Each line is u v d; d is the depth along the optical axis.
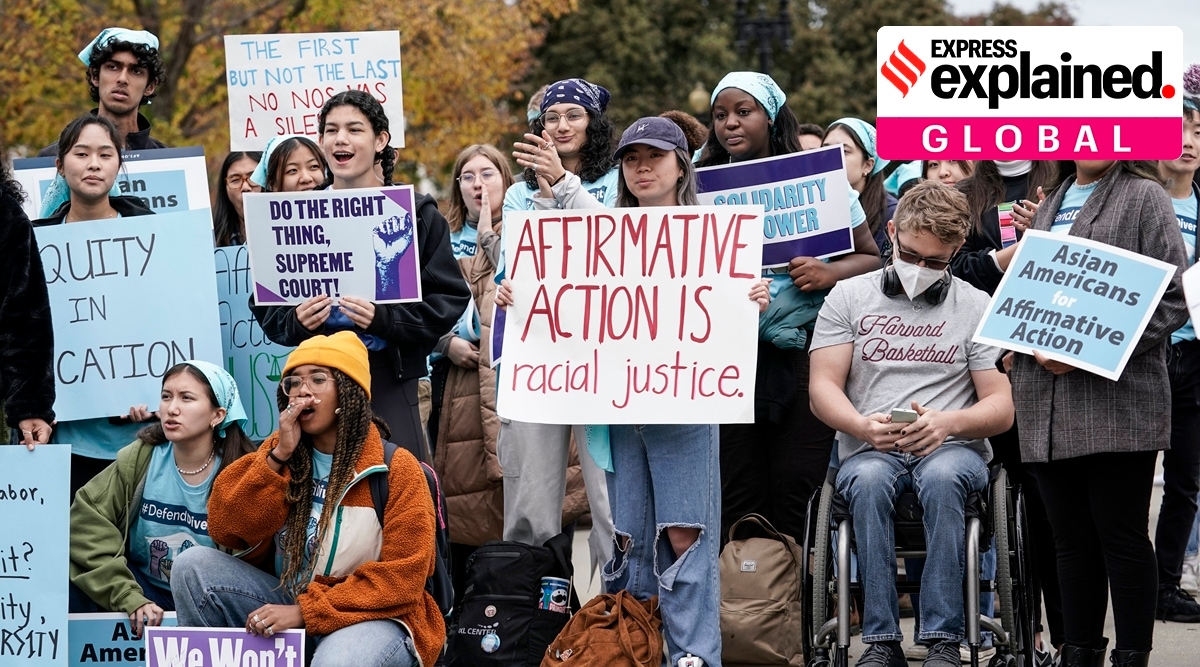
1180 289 5.10
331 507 4.78
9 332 5.34
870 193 7.46
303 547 4.81
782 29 23.69
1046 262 5.19
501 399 5.34
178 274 5.85
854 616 6.06
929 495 5.03
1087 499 5.31
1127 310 5.02
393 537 4.78
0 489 5.21
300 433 4.84
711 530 5.27
